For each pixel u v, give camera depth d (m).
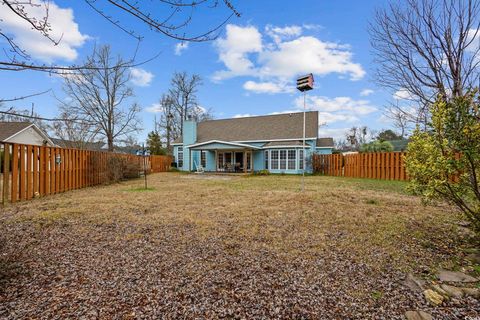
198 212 5.66
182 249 3.50
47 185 8.02
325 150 20.14
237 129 23.62
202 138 23.92
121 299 2.28
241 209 5.94
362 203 6.52
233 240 3.86
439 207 5.95
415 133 3.87
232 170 21.27
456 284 2.59
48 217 4.98
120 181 13.06
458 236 3.96
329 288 2.50
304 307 2.20
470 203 3.63
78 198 7.41
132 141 25.16
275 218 5.12
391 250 3.46
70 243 3.71
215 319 2.03
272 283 2.59
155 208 6.07
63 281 2.59
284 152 19.20
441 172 3.26
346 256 3.27
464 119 2.95
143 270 2.86
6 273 2.71
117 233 4.18
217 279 2.66
